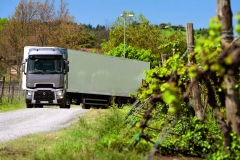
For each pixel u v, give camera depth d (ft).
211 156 26.43
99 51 299.79
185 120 33.88
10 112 94.53
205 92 36.73
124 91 129.18
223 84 24.36
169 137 34.45
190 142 31.63
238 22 14.98
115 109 48.55
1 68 235.20
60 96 107.65
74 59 118.11
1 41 228.22
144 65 135.33
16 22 228.22
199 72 18.86
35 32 228.22
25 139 44.16
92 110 89.04
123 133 37.99
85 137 41.86
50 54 107.76
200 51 19.43
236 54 15.49
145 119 29.12
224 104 25.43
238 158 23.98
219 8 23.54
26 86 107.45
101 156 28.58
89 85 121.19
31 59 107.55
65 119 73.05
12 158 32.99
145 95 31.71
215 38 16.26
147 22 260.01
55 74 107.34
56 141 41.52
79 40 232.94
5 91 144.15
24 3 230.07
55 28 231.30
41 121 71.26
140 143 31.96
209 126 32.63
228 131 24.20
